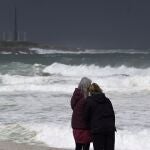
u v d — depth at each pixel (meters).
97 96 14.41
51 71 70.50
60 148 20.34
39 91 47.88
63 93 45.47
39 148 19.81
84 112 14.58
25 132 24.34
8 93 46.00
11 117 29.61
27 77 57.09
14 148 19.62
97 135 14.18
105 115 14.20
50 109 33.16
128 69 71.19
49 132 23.94
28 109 33.38
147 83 51.22
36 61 101.06
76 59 102.69
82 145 15.42
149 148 21.20
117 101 37.75
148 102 36.78
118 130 24.19
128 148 21.28
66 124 26.22
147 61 87.62
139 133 23.45
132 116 29.41
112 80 52.53
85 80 15.23
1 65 72.38
